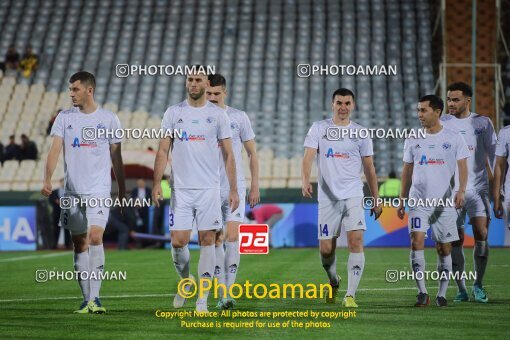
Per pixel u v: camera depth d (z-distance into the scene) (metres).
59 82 90.06
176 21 95.62
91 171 26.64
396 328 23.05
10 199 63.34
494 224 60.06
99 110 26.94
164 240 62.69
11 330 22.72
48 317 25.44
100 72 91.44
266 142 82.94
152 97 89.12
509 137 30.55
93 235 26.48
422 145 28.23
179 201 26.08
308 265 45.62
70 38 94.75
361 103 85.31
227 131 26.09
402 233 61.53
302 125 84.62
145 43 93.75
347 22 93.44
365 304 28.70
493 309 27.17
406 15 92.75
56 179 75.56
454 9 84.81
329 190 27.97
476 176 30.33
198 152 25.88
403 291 33.16
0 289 34.75
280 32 93.31
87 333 22.23
